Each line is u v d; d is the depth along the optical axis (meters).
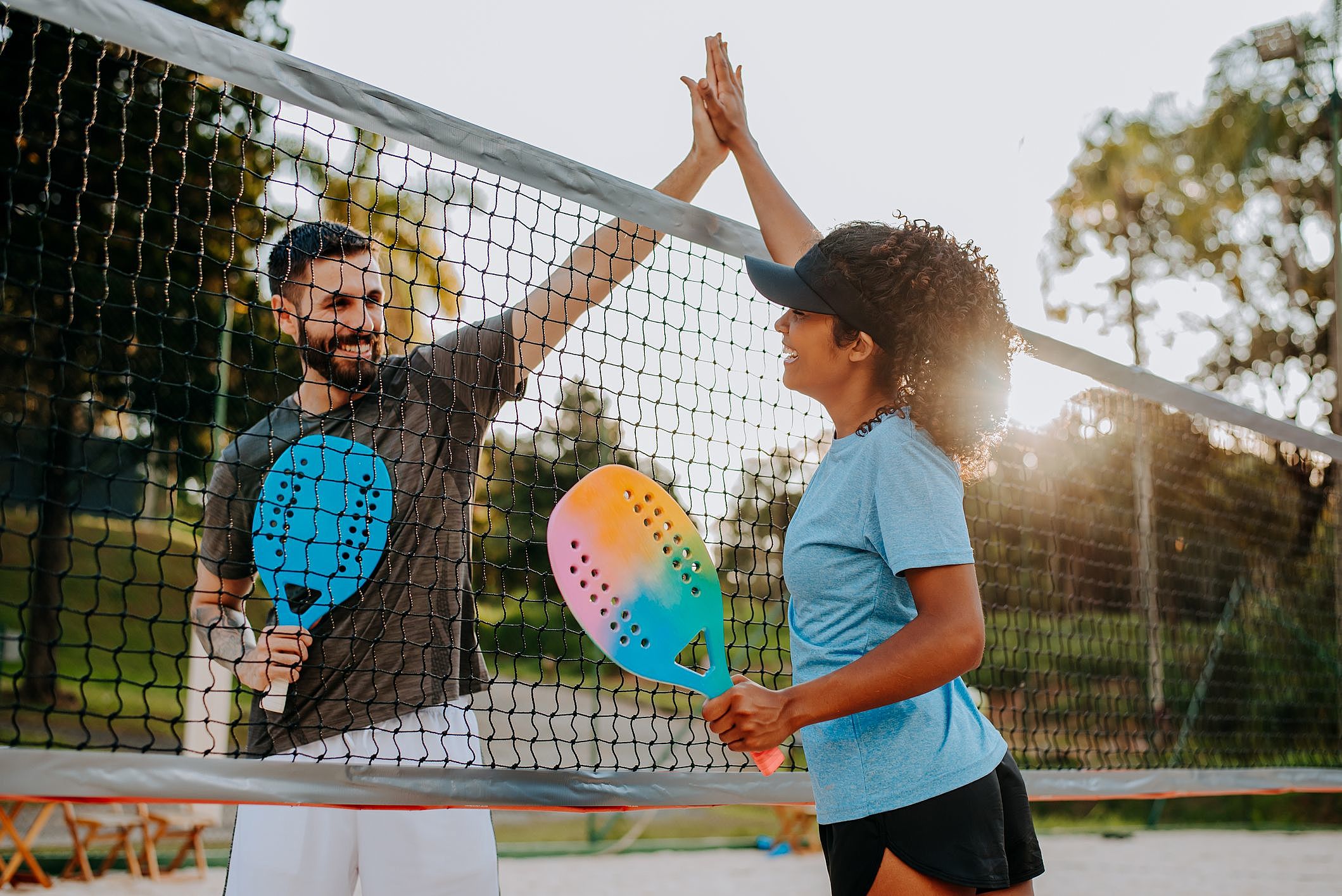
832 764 2.11
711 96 3.12
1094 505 5.93
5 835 9.73
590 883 9.24
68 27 2.00
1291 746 7.41
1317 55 22.52
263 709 2.42
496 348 2.65
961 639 1.90
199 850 8.82
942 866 1.99
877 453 2.07
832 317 2.21
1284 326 24.62
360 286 2.59
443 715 2.45
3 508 2.28
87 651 2.14
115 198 2.66
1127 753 5.89
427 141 2.46
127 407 2.58
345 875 2.47
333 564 2.48
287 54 2.27
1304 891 9.16
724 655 2.16
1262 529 7.36
